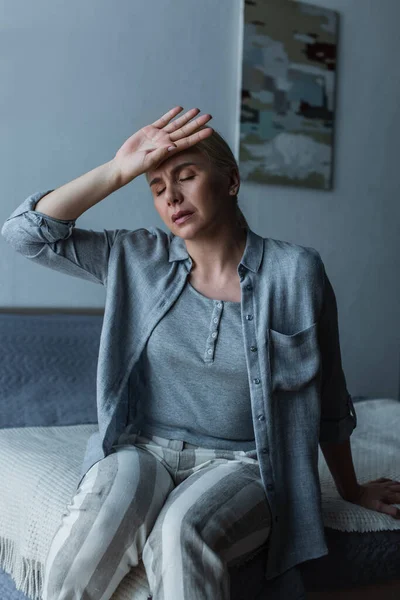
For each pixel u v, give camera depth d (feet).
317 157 11.14
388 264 12.10
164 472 4.10
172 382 4.27
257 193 10.66
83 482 4.01
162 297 4.35
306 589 4.25
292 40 10.76
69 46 9.04
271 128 10.64
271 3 10.51
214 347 4.18
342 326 11.69
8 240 4.41
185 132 4.18
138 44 9.50
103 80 9.29
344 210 11.57
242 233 4.57
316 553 4.08
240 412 4.23
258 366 4.18
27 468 5.08
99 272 4.53
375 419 7.64
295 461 4.23
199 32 9.96
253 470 4.17
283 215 10.95
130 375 4.46
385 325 12.14
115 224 9.49
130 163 4.17
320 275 4.48
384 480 5.15
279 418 4.25
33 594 4.34
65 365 7.72
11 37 8.67
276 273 4.38
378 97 11.80
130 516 3.68
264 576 4.05
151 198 9.71
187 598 3.30
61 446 5.76
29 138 8.86
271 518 4.07
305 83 10.94
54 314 8.84
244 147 10.41
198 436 4.31
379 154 11.88
